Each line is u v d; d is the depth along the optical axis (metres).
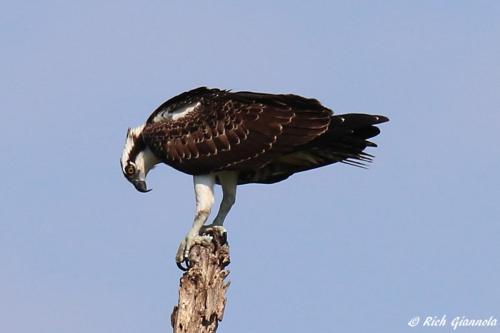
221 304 11.98
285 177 15.80
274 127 14.58
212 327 11.93
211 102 15.11
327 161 15.27
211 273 12.05
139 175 15.87
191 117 15.12
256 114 14.72
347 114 14.60
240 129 14.73
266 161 14.73
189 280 11.98
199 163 14.93
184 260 14.16
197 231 14.49
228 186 15.33
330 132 14.52
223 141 14.80
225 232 14.54
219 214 15.32
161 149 15.27
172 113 15.39
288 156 15.20
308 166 15.48
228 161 14.80
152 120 15.61
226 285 12.08
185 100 15.43
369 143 14.84
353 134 14.76
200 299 11.93
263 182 15.85
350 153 14.97
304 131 14.48
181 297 11.94
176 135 15.14
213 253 12.23
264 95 14.85
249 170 15.06
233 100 14.98
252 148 14.69
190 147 14.99
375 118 14.45
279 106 14.72
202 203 14.80
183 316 11.83
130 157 15.79
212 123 14.93
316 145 14.79
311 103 14.61
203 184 14.95
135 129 15.80
